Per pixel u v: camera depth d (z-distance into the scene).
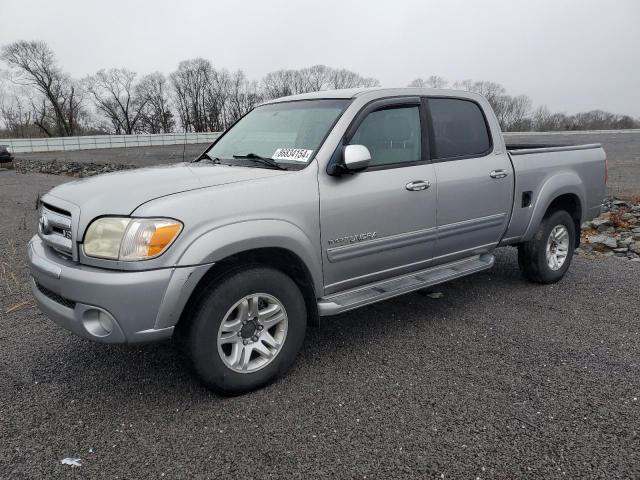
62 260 3.05
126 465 2.56
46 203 3.33
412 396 3.18
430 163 4.11
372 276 3.84
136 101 77.50
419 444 2.70
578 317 4.46
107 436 2.80
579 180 5.34
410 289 3.89
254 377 3.20
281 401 3.14
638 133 51.97
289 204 3.23
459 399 3.14
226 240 2.92
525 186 4.82
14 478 2.47
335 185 3.49
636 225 8.48
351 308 3.56
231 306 3.04
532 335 4.09
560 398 3.14
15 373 3.51
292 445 2.71
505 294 5.09
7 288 5.34
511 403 3.09
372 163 3.76
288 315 3.31
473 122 4.53
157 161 25.83
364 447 2.68
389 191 3.75
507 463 2.54
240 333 3.13
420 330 4.22
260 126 4.21
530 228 4.97
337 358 3.72
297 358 3.72
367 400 3.14
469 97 4.55
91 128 78.50
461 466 2.53
